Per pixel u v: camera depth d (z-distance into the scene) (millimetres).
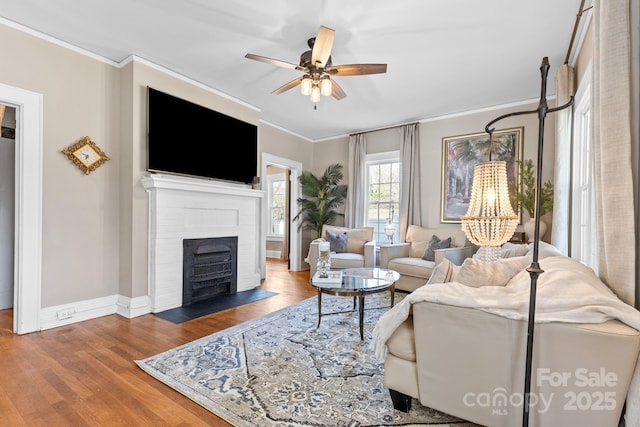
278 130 5480
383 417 1587
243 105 4383
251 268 4422
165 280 3352
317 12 2426
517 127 4203
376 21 2518
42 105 2744
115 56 3164
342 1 2297
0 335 2617
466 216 2070
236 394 1790
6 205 3395
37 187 2707
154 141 3268
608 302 1163
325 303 3648
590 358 1145
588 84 2520
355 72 2619
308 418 1578
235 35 2777
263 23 2590
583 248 2893
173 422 1556
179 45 2957
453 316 1384
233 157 4215
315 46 2281
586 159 2838
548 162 3980
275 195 7918
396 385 1577
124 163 3229
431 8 2359
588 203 2566
